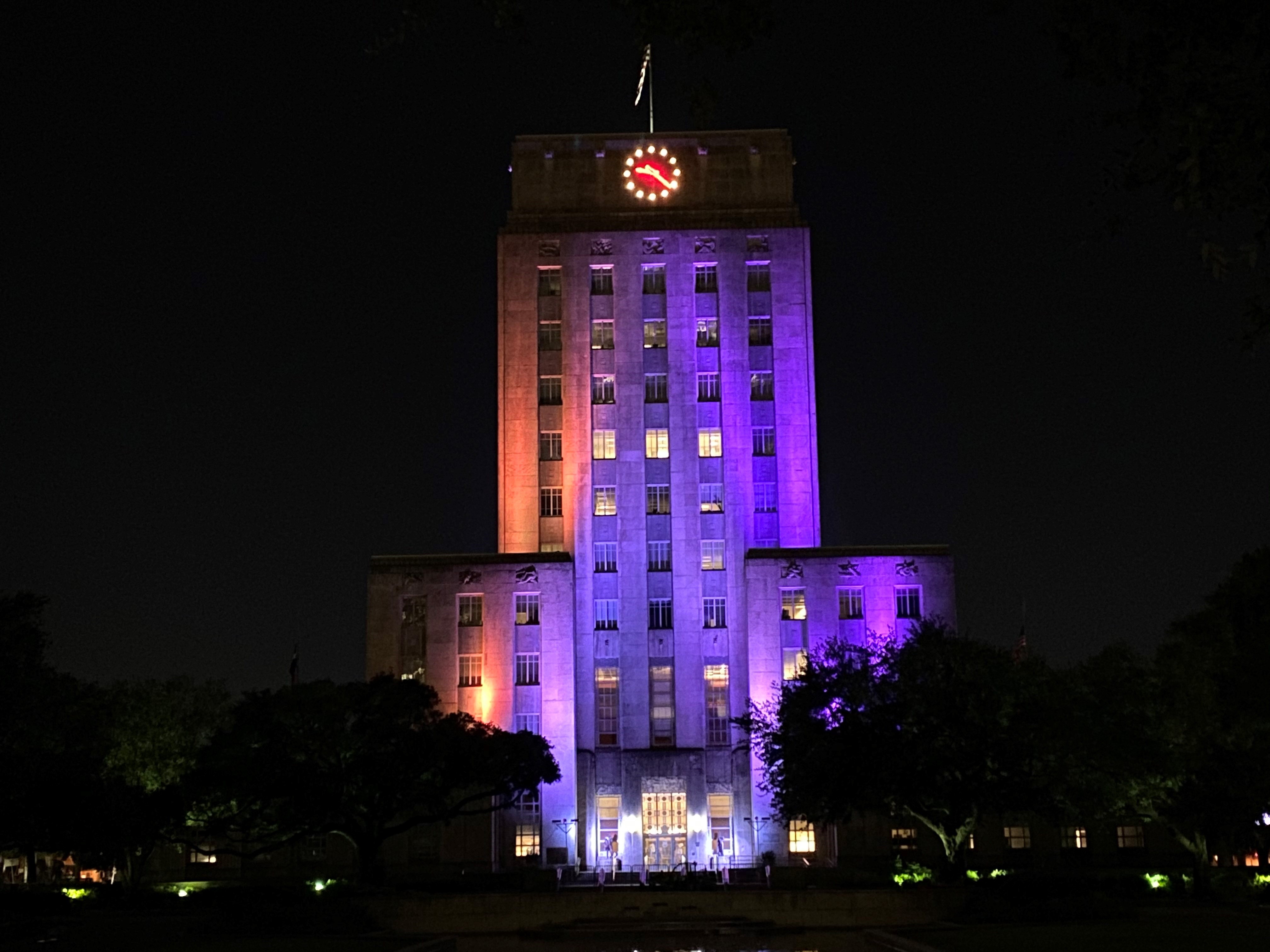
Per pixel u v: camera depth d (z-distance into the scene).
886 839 102.25
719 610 114.06
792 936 62.59
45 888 82.50
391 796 78.75
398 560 110.44
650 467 117.12
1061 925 52.12
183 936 54.06
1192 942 41.50
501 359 119.88
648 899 69.06
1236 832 70.25
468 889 82.56
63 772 55.09
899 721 72.00
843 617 107.88
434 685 107.88
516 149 124.56
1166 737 73.19
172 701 95.06
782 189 124.12
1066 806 76.44
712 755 110.56
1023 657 84.06
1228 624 66.81
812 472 117.12
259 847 101.56
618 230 122.12
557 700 107.50
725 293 120.75
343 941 51.44
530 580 109.62
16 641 47.62
